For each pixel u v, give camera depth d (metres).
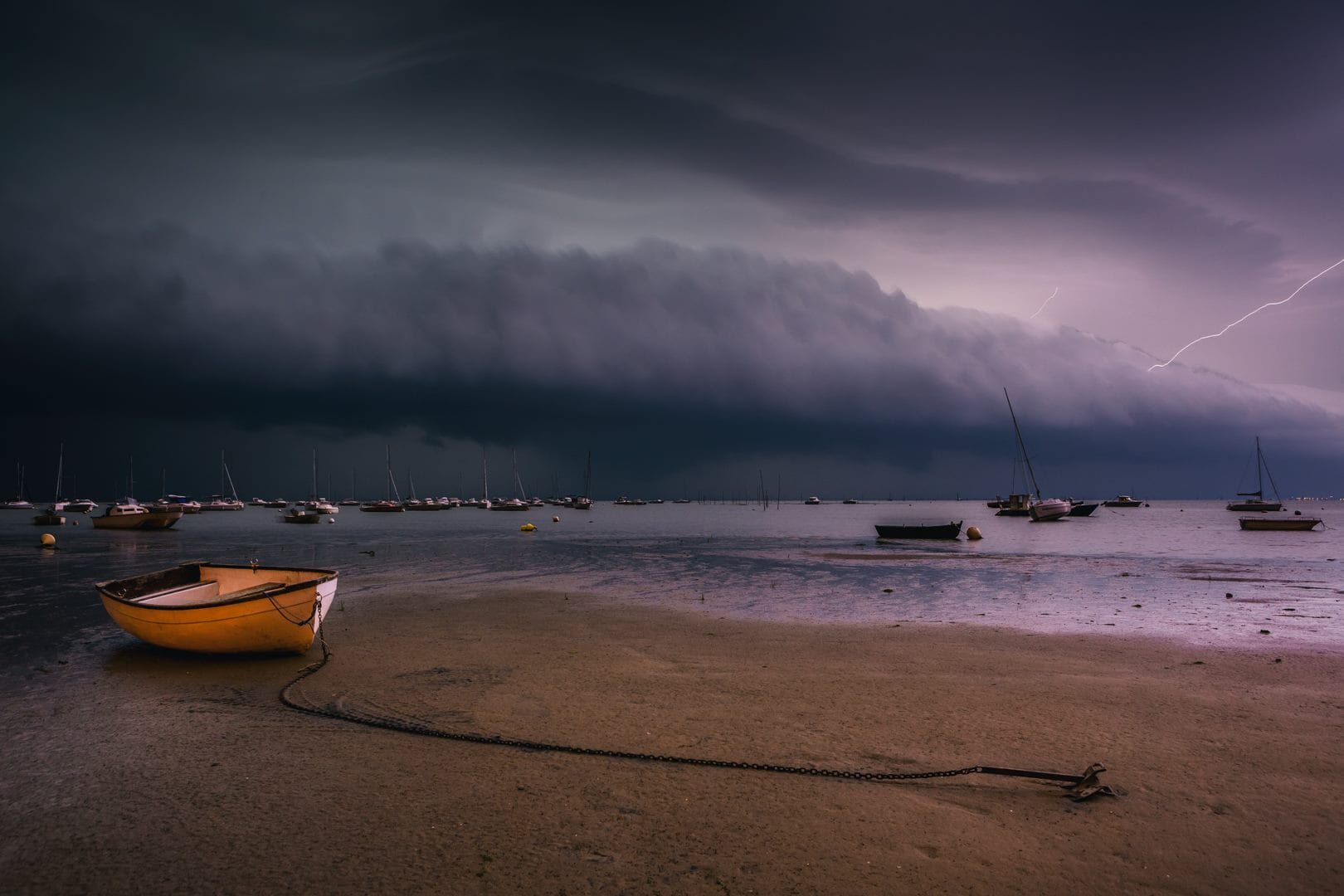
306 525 99.31
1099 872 6.54
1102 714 11.20
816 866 6.66
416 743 10.03
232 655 15.55
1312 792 8.17
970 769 8.59
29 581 31.44
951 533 64.06
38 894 6.27
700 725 10.79
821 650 16.33
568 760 9.37
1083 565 38.75
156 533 77.69
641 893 6.24
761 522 114.88
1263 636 17.77
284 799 8.20
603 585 29.30
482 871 6.59
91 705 12.03
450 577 32.16
